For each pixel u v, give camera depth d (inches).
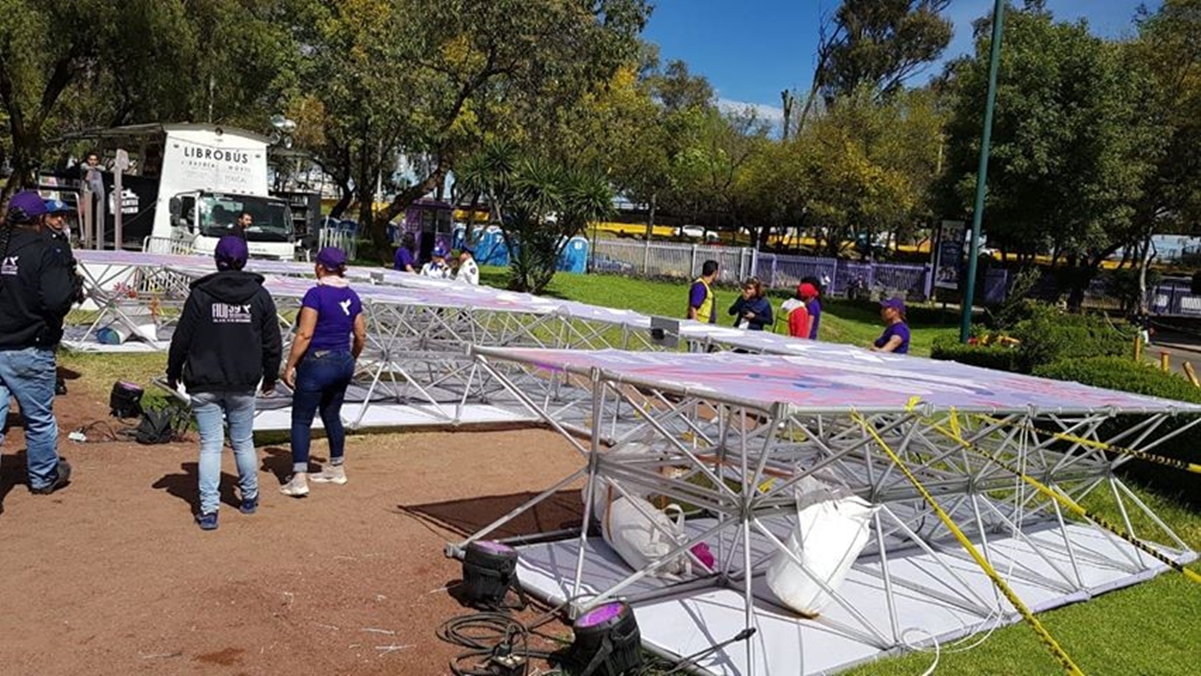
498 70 937.5
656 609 194.5
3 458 263.3
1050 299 1246.9
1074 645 199.2
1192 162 1142.3
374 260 1063.0
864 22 2261.3
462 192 938.7
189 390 221.0
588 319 394.3
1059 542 277.1
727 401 165.0
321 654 164.1
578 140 969.5
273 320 228.5
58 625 164.6
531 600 199.2
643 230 2103.8
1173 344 1095.6
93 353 438.0
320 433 325.4
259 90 1272.1
